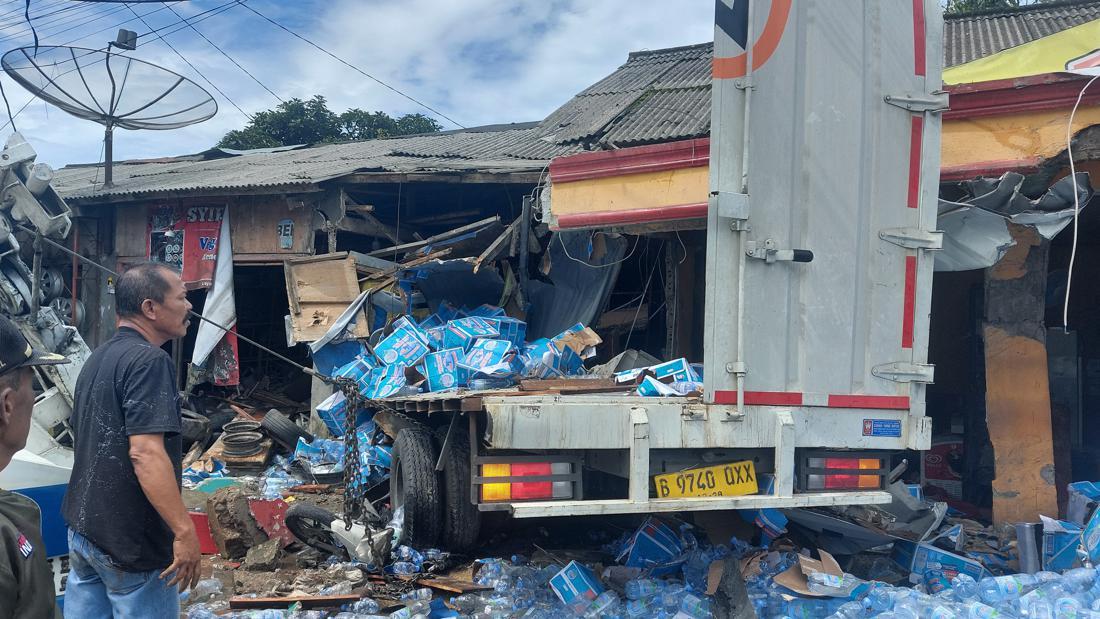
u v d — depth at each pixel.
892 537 5.09
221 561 5.25
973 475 7.54
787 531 5.38
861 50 4.17
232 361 10.50
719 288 3.92
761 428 4.01
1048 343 9.29
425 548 5.18
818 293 4.09
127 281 2.83
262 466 8.64
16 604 1.59
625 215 6.55
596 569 4.95
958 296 8.87
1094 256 9.13
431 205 10.98
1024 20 11.34
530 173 8.66
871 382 4.21
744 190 3.90
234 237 10.48
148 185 11.49
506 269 9.04
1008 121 5.24
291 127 26.62
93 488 2.60
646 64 14.44
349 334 8.64
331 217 9.59
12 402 1.71
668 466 4.05
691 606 4.21
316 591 4.58
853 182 4.15
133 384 2.60
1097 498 5.73
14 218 8.34
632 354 6.99
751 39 3.91
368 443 7.42
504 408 3.84
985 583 4.44
